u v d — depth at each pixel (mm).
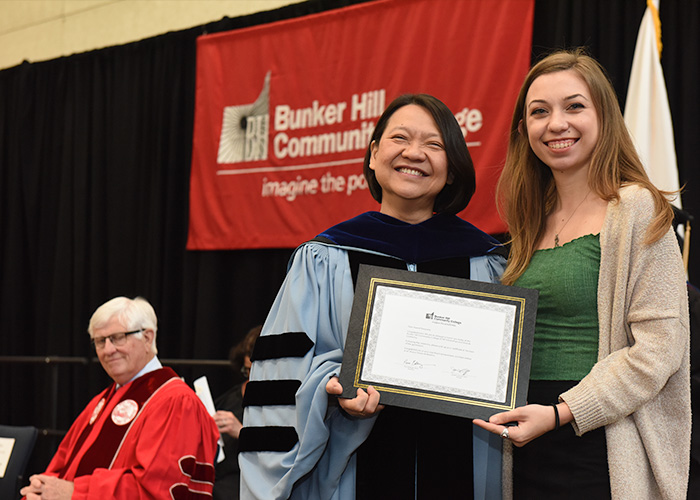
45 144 7387
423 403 2061
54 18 7715
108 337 3797
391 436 2338
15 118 7555
